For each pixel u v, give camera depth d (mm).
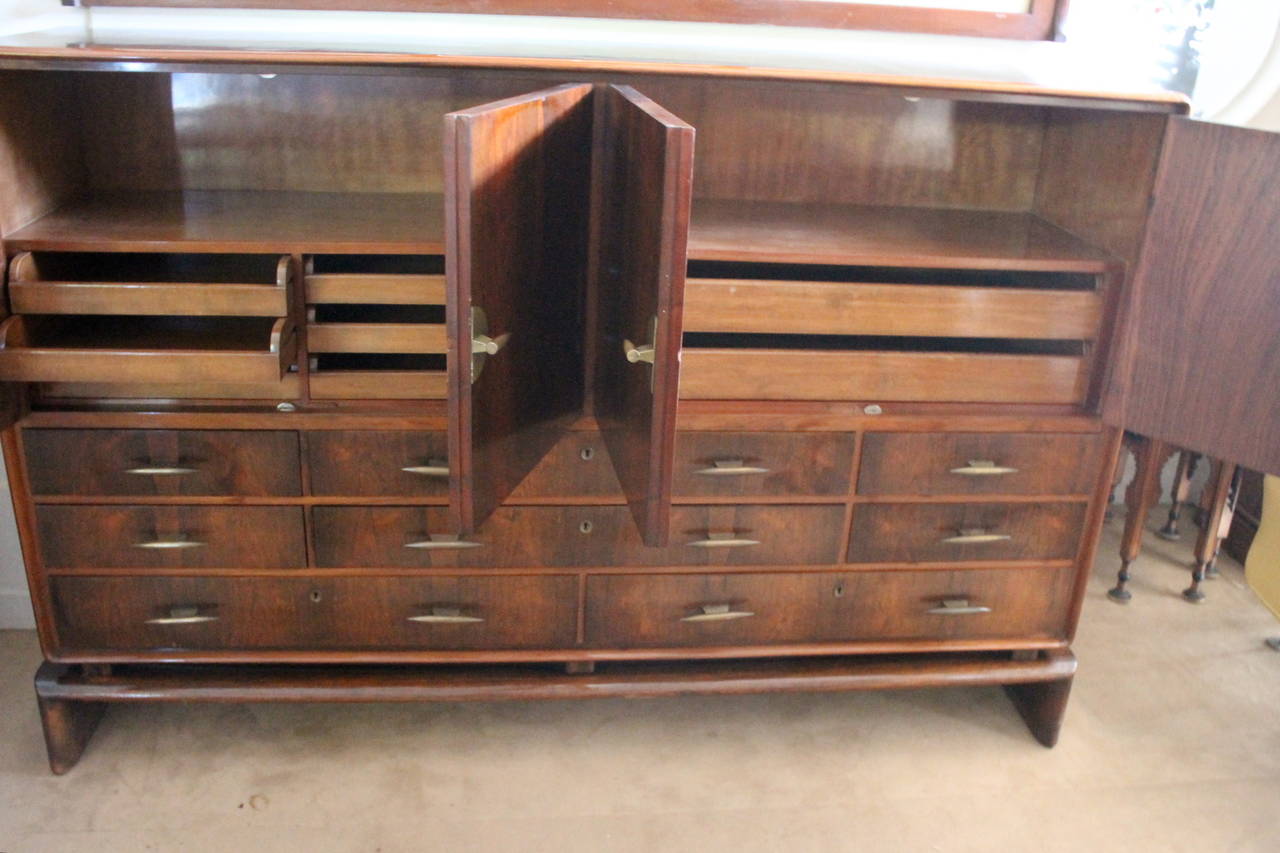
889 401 1646
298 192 1818
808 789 1776
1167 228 1521
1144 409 1611
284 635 1669
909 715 1980
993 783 1810
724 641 1747
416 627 1682
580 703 1969
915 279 1851
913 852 1648
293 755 1799
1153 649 2207
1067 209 1819
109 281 1517
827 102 1878
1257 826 1733
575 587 1682
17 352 1390
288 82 1762
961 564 1744
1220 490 2266
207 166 1799
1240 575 2523
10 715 1864
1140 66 2195
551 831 1659
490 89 1808
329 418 1535
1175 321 1539
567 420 1568
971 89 1536
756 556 1688
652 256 1167
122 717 1868
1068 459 1692
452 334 1122
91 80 1720
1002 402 1674
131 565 1602
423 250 1475
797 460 1627
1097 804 1769
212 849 1592
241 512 1581
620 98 1377
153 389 1532
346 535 1608
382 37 1900
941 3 1982
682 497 1626
